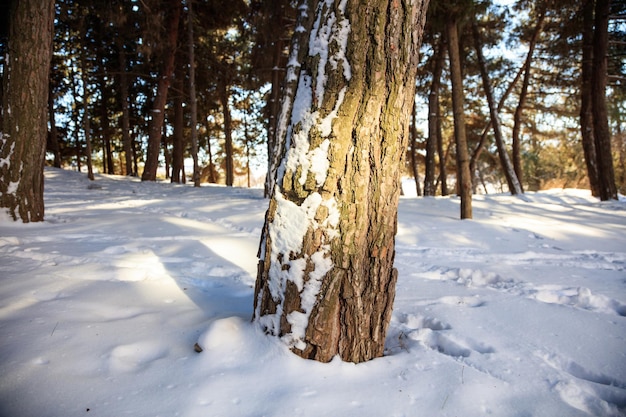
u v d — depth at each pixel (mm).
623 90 14109
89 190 12195
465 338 2434
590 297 3297
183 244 4809
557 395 1826
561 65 14719
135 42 18047
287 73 8570
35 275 3250
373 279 1992
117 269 3531
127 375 1784
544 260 4879
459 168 7727
